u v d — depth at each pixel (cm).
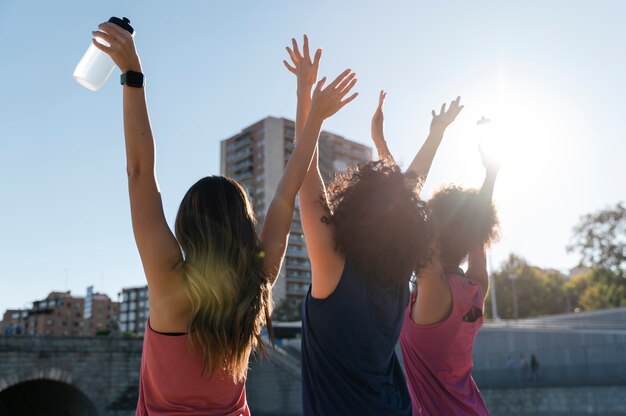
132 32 229
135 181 220
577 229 5744
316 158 270
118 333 5000
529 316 7838
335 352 238
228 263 225
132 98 223
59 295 5425
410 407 256
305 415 243
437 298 284
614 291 6116
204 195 234
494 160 332
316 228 246
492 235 335
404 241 244
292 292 3738
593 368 4141
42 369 3962
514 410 3831
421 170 344
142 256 217
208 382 220
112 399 4194
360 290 241
